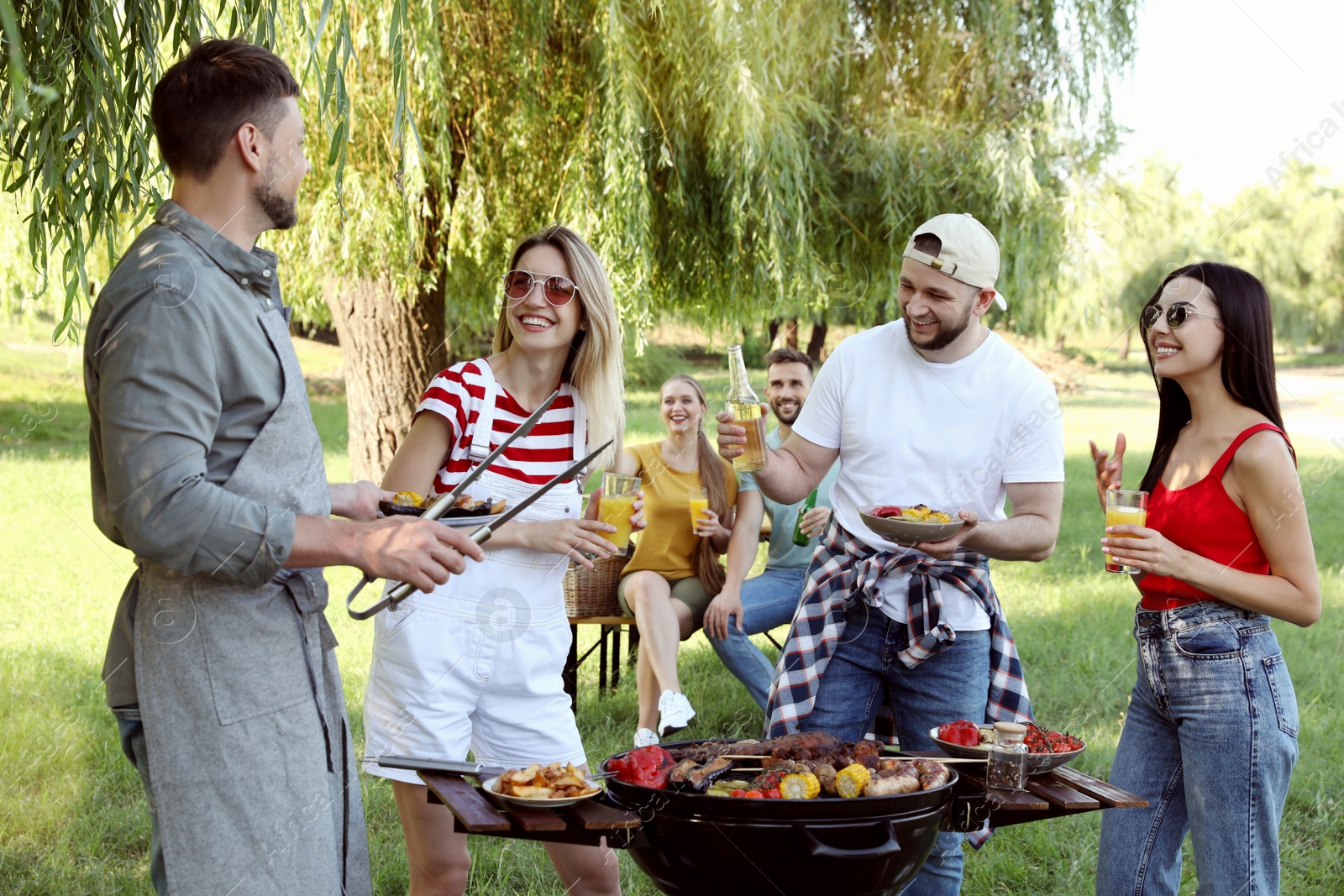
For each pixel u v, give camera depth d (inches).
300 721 66.0
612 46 241.0
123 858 122.4
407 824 85.9
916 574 93.7
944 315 90.1
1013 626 229.5
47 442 450.9
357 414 282.2
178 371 59.5
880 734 101.8
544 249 87.0
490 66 258.5
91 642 205.3
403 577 64.0
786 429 166.1
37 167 88.7
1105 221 352.8
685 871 64.2
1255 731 81.3
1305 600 80.4
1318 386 605.6
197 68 62.8
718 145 258.1
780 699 95.0
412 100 237.3
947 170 292.5
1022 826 134.4
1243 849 81.5
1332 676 200.5
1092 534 339.0
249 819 63.3
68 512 335.0
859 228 296.4
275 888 64.0
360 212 239.1
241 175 63.8
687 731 165.0
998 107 298.2
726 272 278.2
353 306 278.1
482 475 86.5
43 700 169.3
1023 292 303.6
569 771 65.2
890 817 62.2
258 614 64.3
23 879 115.1
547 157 266.8
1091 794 69.2
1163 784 87.7
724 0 247.0
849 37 286.8
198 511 59.0
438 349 283.0
